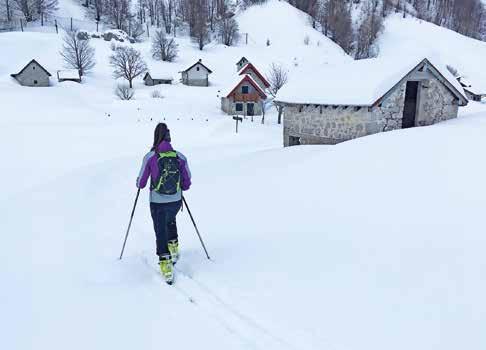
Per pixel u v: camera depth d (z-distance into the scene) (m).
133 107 46.50
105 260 5.61
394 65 15.34
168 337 3.65
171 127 35.22
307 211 6.98
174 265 5.29
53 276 5.09
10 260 5.70
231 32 92.38
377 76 15.11
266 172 10.30
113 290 4.66
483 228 5.37
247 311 4.03
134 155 21.42
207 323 3.87
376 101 14.34
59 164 18.62
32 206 9.05
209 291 4.51
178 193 4.98
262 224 6.63
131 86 59.34
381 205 6.71
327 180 8.52
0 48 69.19
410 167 8.27
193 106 50.31
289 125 18.58
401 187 7.35
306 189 8.22
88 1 113.75
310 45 93.19
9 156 19.77
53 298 4.47
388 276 4.53
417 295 4.11
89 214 8.28
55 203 9.33
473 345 3.31
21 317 4.07
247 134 34.41
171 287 4.69
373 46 109.12
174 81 64.62
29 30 89.12
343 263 4.93
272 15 106.62
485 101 67.25
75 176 13.32
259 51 88.19
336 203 7.15
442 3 158.25
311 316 3.87
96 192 10.63
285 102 17.94
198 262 5.32
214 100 55.09
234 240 6.05
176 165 4.92
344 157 9.91
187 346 3.51
